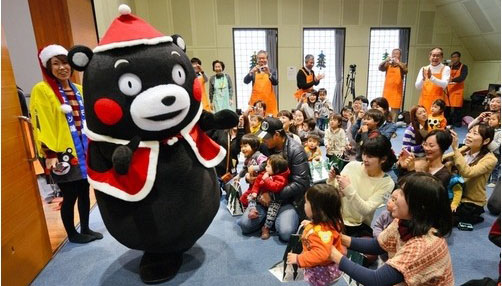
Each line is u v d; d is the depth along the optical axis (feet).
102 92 4.86
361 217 6.73
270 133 8.14
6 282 5.76
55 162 7.11
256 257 7.03
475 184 7.99
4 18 13.85
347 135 13.28
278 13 21.43
